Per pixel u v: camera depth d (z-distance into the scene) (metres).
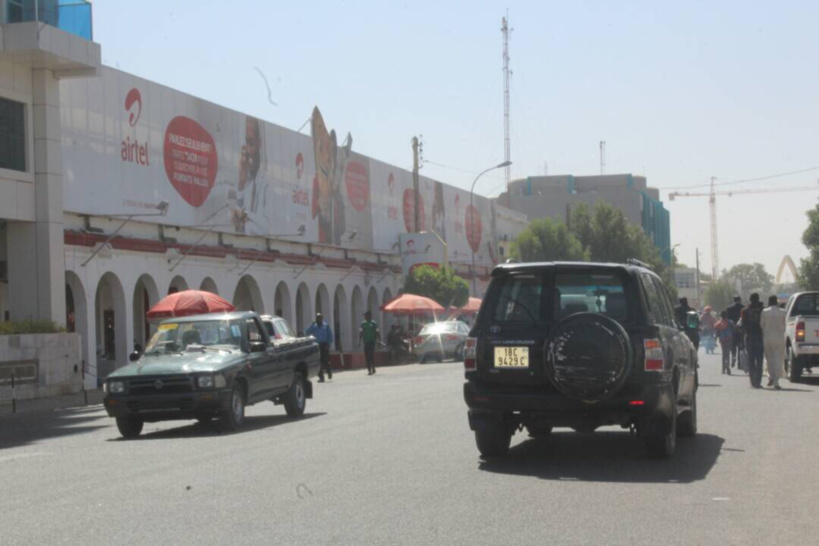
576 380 10.24
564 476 10.01
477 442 11.14
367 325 35.50
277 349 17.41
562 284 10.90
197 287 38.44
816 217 75.44
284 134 45.47
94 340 32.06
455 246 71.56
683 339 12.59
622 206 141.00
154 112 35.28
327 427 15.40
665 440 10.90
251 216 42.09
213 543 7.10
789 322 25.45
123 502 8.87
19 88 29.05
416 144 59.38
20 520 8.15
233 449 12.80
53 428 18.16
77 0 30.20
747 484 9.45
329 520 7.86
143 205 34.47
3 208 28.27
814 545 6.89
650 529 7.43
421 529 7.47
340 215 51.91
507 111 114.38
